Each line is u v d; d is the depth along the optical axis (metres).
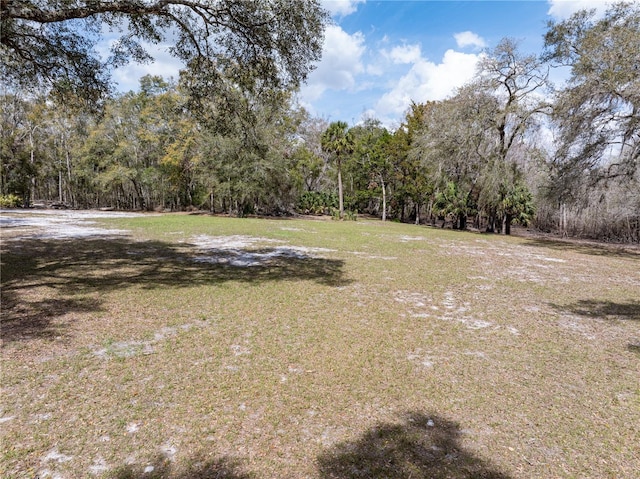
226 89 7.78
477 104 20.83
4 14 4.97
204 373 3.54
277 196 30.22
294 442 2.56
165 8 6.23
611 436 2.76
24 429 2.60
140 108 32.31
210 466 2.30
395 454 2.47
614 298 7.15
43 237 12.70
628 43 12.80
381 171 32.34
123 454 2.38
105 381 3.31
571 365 4.04
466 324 5.36
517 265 10.84
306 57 7.08
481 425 2.85
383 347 4.37
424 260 10.98
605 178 14.77
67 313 5.08
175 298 6.06
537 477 2.30
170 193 34.78
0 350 3.83
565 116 14.56
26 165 31.08
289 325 5.02
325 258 10.65
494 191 20.30
